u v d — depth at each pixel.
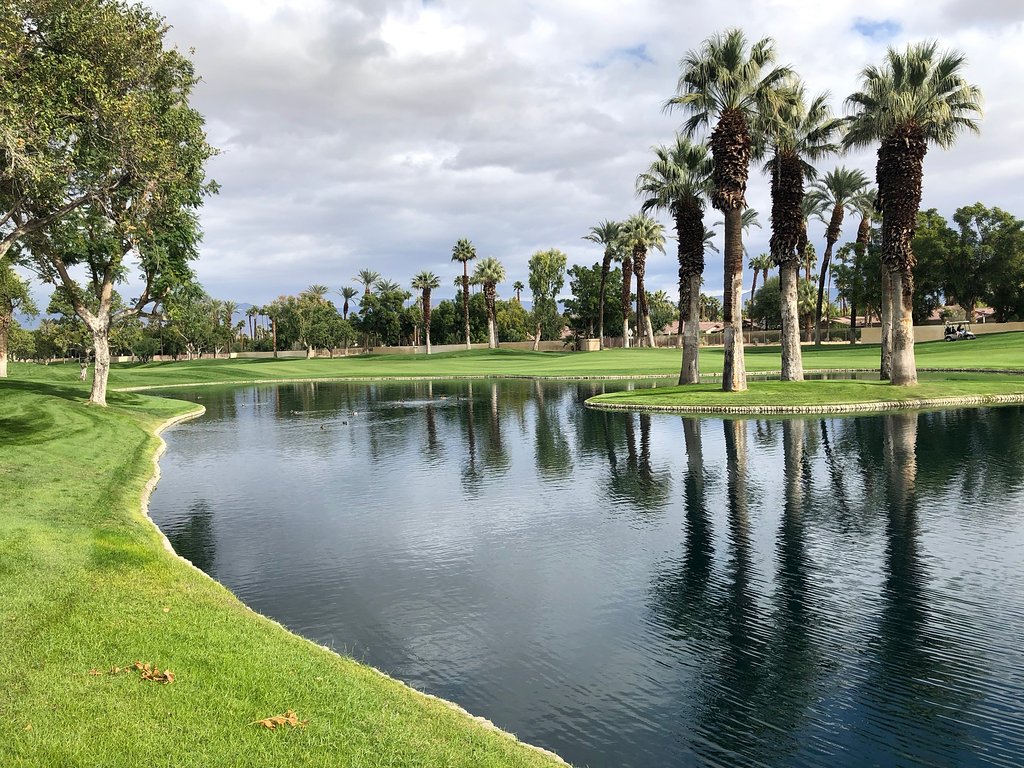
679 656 8.79
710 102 35.97
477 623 9.95
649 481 18.81
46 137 18.88
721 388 37.94
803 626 9.52
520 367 80.12
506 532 14.48
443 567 12.38
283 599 10.96
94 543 11.60
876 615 9.80
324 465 22.91
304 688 6.76
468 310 130.50
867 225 84.50
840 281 99.50
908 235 36.59
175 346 134.00
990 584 10.77
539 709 7.64
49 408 31.86
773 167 40.03
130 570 10.27
